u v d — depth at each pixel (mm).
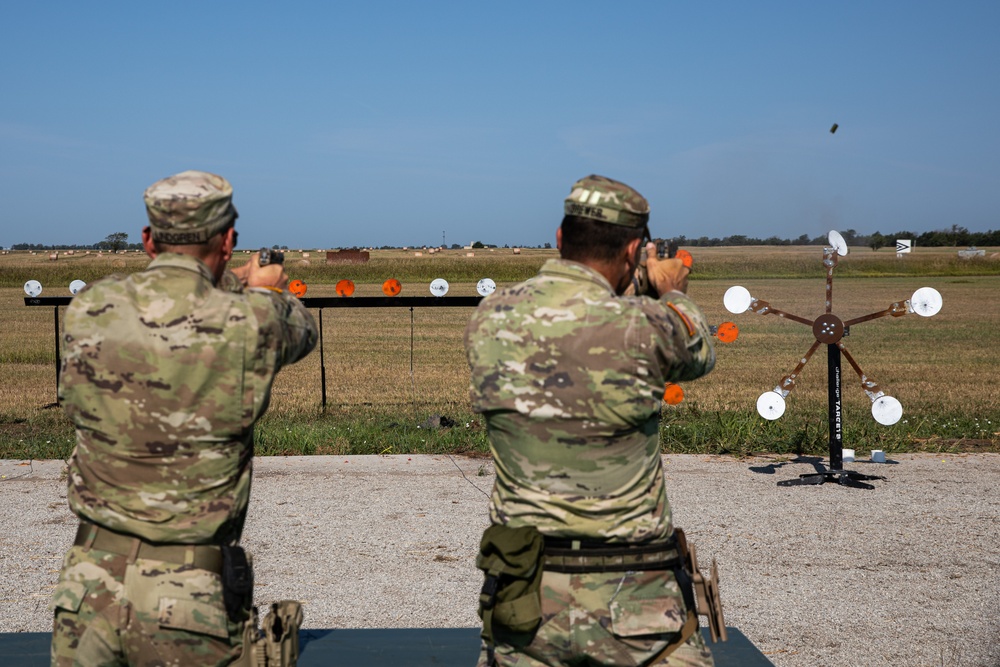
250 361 2232
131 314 2209
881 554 5328
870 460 7828
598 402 2166
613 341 2189
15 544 5465
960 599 4629
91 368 2191
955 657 3949
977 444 8664
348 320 26266
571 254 2326
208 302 2232
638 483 2230
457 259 59656
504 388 2234
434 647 3912
